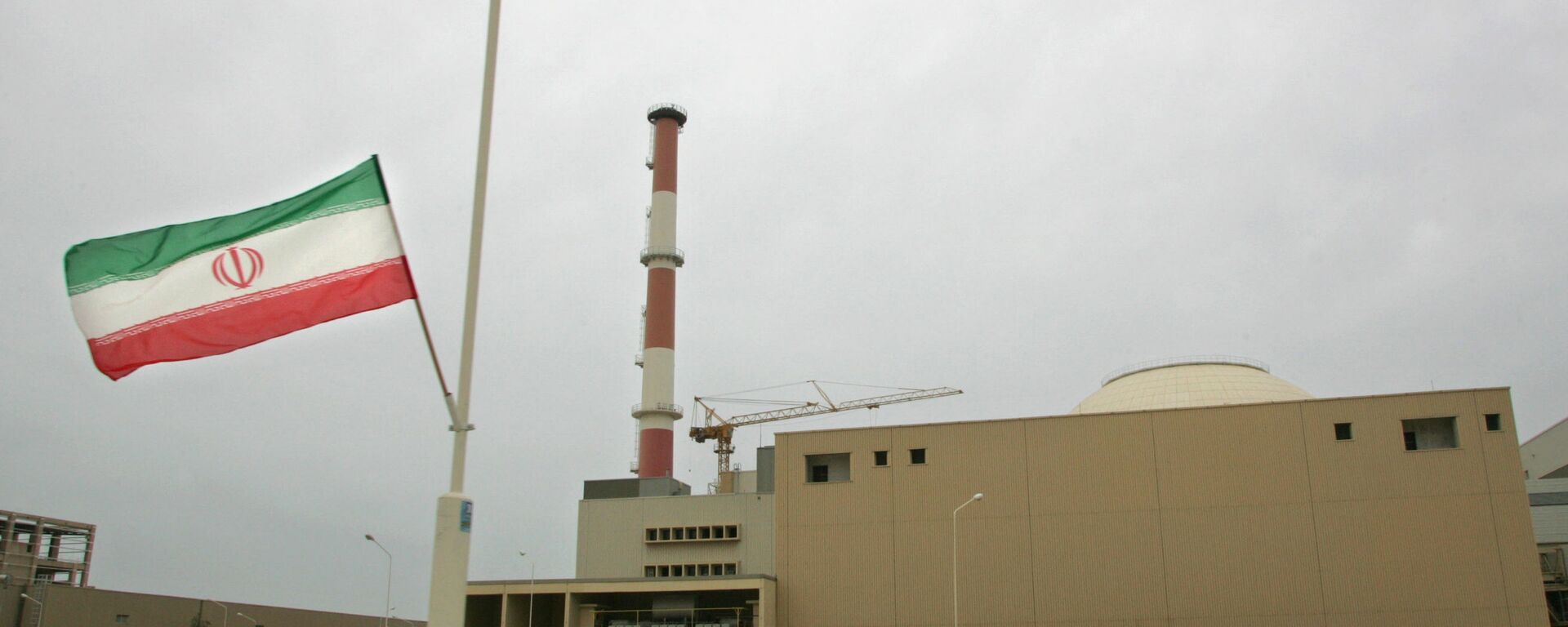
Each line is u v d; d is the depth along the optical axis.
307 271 19.30
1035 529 69.44
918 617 70.06
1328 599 63.84
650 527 85.38
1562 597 88.44
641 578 73.31
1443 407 65.19
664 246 132.50
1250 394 75.69
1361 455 65.56
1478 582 62.19
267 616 111.00
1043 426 71.38
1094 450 70.00
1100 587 67.44
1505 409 64.44
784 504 74.56
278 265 19.33
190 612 101.75
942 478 72.12
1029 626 67.94
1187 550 66.62
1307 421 66.88
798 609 72.19
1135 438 69.44
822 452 75.00
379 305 19.14
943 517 71.38
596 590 73.75
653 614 74.75
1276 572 65.00
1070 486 69.69
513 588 75.06
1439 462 64.38
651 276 132.38
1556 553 90.06
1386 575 63.44
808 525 73.69
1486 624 61.50
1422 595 62.69
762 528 83.19
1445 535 63.28
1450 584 62.47
